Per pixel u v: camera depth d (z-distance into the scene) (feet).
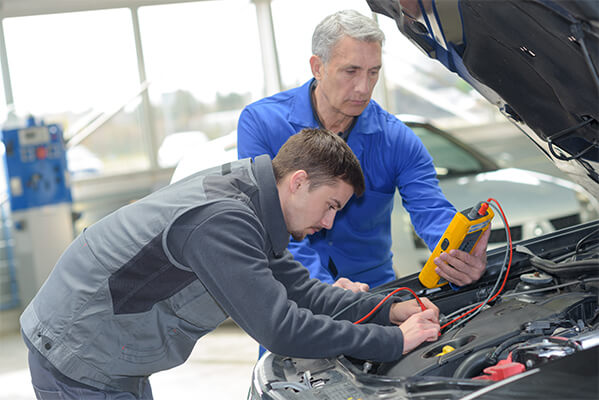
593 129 4.41
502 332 4.33
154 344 4.60
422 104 23.06
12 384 13.56
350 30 5.73
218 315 4.59
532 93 4.60
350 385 3.91
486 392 3.23
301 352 4.10
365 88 5.86
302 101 6.42
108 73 20.58
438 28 4.59
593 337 3.74
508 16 3.92
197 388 12.05
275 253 4.64
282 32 21.16
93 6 20.11
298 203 4.43
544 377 3.22
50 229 18.22
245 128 6.53
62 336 4.56
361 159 6.49
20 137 17.84
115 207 21.04
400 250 11.27
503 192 11.90
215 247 4.01
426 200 6.41
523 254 5.69
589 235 5.71
